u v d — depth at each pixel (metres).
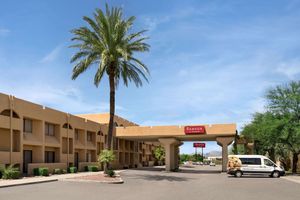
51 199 18.72
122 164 67.31
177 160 67.06
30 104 38.97
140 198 19.86
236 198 20.22
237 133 57.84
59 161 45.12
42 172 37.16
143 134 60.44
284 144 50.28
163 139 59.72
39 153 40.94
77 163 51.91
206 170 64.69
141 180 35.03
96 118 65.81
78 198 19.45
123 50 34.28
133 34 36.62
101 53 34.94
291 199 19.97
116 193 22.50
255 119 56.69
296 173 49.88
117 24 35.44
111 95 36.91
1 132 35.00
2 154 33.78
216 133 55.59
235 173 43.56
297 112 45.56
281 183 32.47
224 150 56.50
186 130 57.41
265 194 22.50
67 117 47.47
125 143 70.06
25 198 18.88
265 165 43.03
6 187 24.78
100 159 35.19
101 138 58.78
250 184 31.09
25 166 39.62
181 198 19.98
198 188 26.72
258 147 61.81
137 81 37.97
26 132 39.47
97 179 32.09
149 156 87.69
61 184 28.31
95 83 36.72
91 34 35.69
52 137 44.50
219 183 32.25
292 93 46.56
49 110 43.00
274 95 47.09
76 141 50.62
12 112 35.88
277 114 47.19
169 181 34.31
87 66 35.75
